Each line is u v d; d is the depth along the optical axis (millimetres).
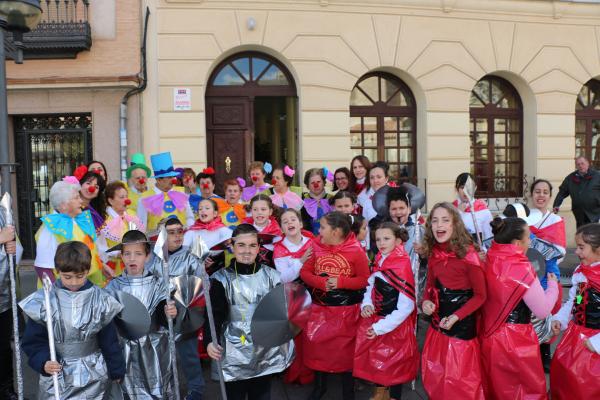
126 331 3115
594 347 3227
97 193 4402
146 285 3508
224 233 4684
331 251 3951
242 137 8930
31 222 8602
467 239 3418
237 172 8922
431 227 3520
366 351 3719
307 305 3281
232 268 3453
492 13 9414
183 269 3938
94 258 3891
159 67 8352
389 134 9531
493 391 3391
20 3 4254
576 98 10016
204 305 3359
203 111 8484
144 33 8227
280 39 8625
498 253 3428
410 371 3697
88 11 8211
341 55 8828
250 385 3408
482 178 10008
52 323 2842
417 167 9578
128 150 8328
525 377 3322
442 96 9297
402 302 3607
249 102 8930
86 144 8492
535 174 9898
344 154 8938
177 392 3264
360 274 3926
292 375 4273
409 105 9578
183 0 8320
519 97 10086
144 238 3553
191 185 6602
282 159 10789
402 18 9031
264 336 3160
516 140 10148
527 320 3436
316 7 8695
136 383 3438
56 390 2748
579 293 3438
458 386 3303
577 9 9789
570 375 3361
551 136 9898
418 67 9156
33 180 8586
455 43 9289
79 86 8055
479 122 9969
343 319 3857
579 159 8047
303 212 5715
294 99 9156
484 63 9445
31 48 7918
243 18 8500
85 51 8219
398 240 3820
